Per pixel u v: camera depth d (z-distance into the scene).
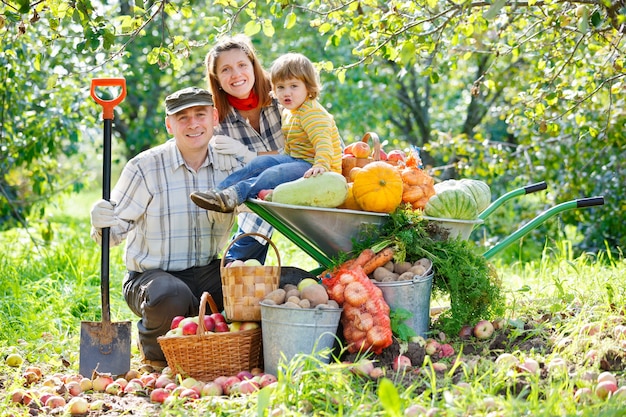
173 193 5.30
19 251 9.50
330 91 13.55
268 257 8.94
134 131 14.89
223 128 5.71
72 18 4.78
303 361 3.98
